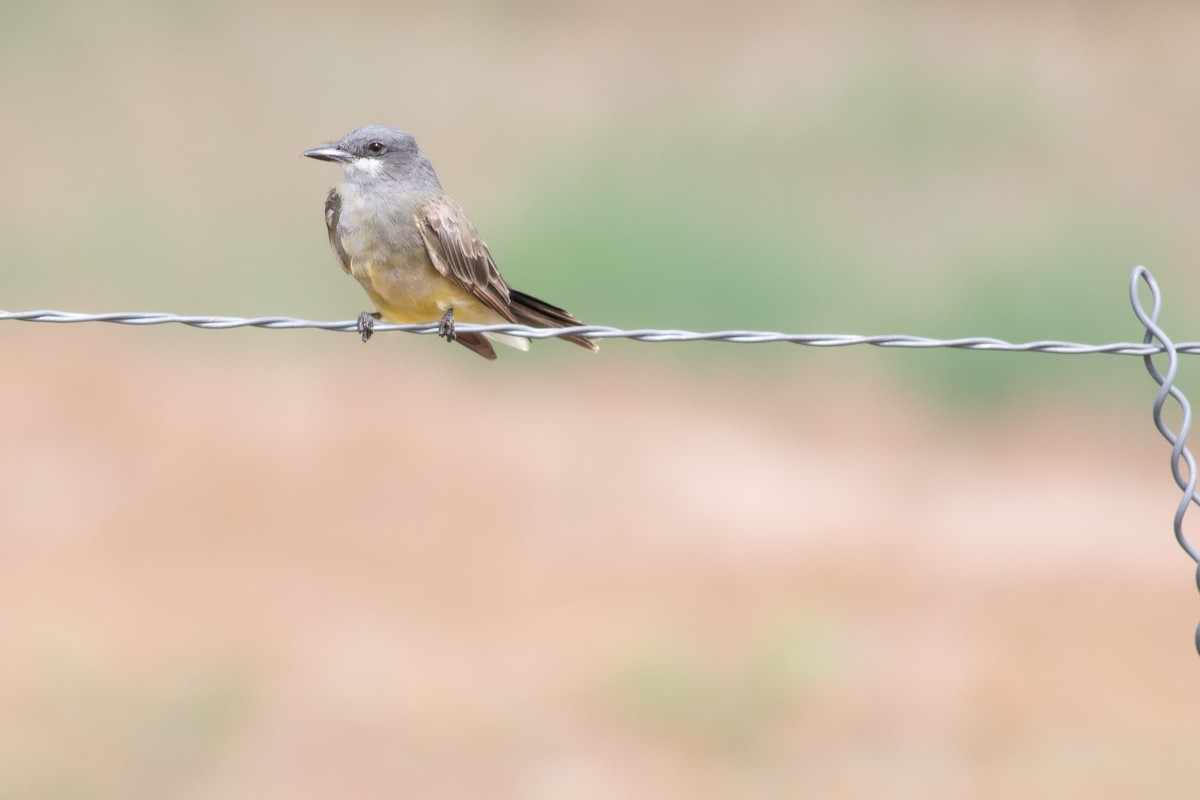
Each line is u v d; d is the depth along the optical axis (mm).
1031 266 19547
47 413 15641
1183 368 17859
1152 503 15422
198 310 18906
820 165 24781
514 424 16219
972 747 10633
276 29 28891
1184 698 11367
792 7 31422
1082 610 12828
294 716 10664
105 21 27812
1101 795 10094
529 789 10047
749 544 13867
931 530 14445
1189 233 23062
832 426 16906
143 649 11344
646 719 10820
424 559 13242
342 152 8266
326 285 19625
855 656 11750
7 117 24641
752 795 10055
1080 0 31547
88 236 20781
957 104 27188
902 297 19156
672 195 21344
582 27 30859
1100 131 26906
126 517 13703
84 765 9984
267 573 12828
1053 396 17953
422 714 10781
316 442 15391
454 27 30375
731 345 18375
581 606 12422
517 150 25156
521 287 18312
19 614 11750
